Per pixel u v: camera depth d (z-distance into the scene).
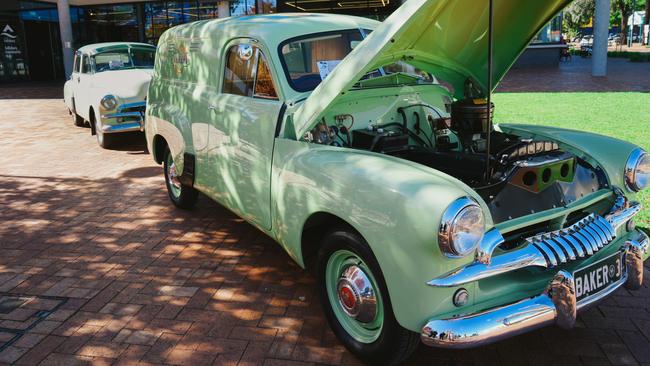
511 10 3.66
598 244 2.95
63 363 3.26
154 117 5.80
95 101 9.38
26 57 25.27
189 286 4.23
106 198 6.61
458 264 2.58
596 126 9.38
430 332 2.57
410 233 2.57
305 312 3.79
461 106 4.16
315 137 3.63
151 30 23.81
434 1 2.87
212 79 4.71
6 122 12.66
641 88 15.28
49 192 6.92
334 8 21.36
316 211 3.20
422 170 2.85
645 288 3.96
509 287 2.81
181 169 5.22
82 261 4.76
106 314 3.83
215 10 22.23
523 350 3.28
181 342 3.45
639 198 5.68
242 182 4.22
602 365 3.11
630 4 56.22
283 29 4.17
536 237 2.85
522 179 3.08
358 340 3.14
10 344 3.46
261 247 4.98
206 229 5.47
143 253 4.90
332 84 3.30
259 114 3.95
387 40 3.01
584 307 2.88
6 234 5.45
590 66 24.92
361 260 2.98
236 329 3.59
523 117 10.75
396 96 4.12
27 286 4.29
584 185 3.31
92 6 24.44
